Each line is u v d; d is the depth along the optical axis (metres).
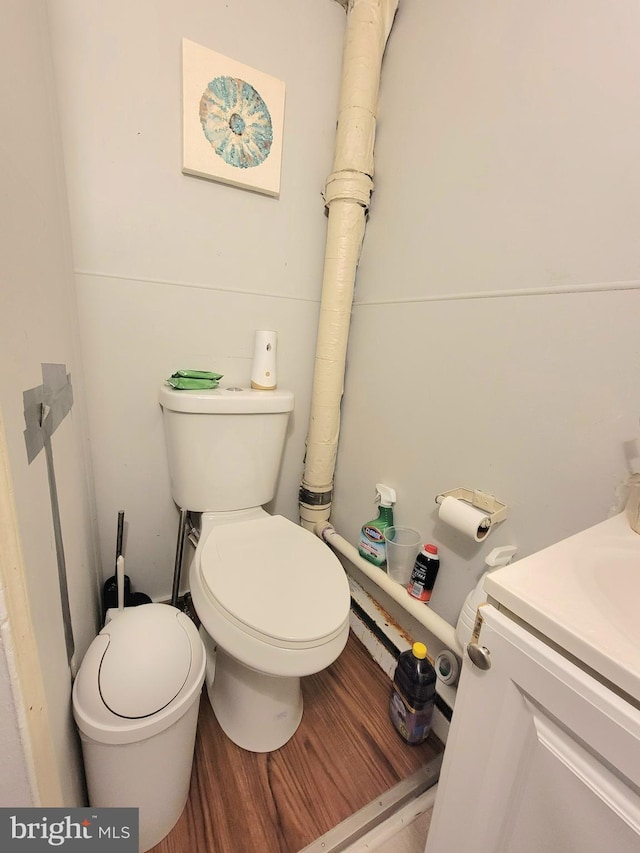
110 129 0.89
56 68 0.81
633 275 0.60
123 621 0.70
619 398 0.63
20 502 0.39
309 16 1.04
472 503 0.88
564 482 0.71
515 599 0.42
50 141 0.68
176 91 0.94
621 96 0.59
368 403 1.23
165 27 0.89
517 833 0.44
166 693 0.62
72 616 0.66
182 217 1.01
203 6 0.91
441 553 0.98
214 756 0.86
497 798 0.46
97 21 0.82
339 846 0.73
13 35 0.46
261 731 0.87
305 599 0.77
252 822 0.75
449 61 0.89
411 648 1.03
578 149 0.66
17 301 0.43
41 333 0.53
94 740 0.58
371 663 1.14
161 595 1.26
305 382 1.35
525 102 0.74
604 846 0.35
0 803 0.40
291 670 0.69
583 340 0.67
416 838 0.75
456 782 0.51
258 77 1.00
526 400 0.77
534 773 0.41
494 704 0.45
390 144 1.08
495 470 0.84
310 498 1.34
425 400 1.02
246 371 1.21
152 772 0.64
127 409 1.07
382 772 0.86
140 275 1.00
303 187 1.16
